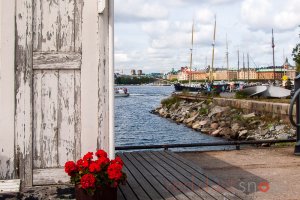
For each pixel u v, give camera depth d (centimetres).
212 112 3369
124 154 845
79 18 523
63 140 518
